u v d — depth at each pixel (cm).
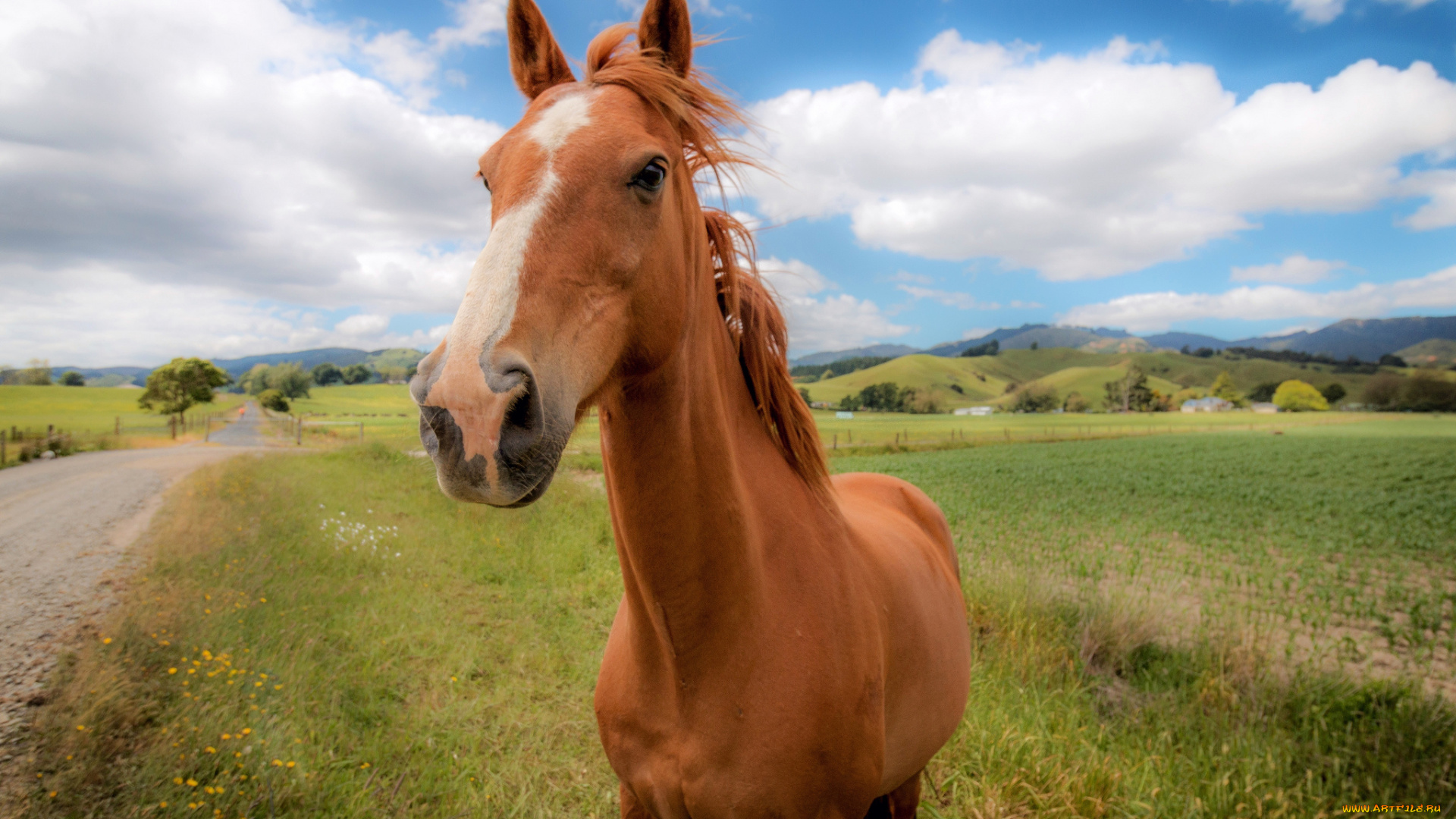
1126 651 447
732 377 149
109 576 542
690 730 129
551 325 95
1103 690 410
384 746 306
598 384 103
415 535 690
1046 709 352
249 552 546
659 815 146
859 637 141
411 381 93
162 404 4609
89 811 243
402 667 390
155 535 690
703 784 129
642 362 113
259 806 254
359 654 389
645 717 138
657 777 137
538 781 299
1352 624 583
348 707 334
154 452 1994
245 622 394
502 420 84
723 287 151
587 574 595
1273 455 2619
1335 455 2616
